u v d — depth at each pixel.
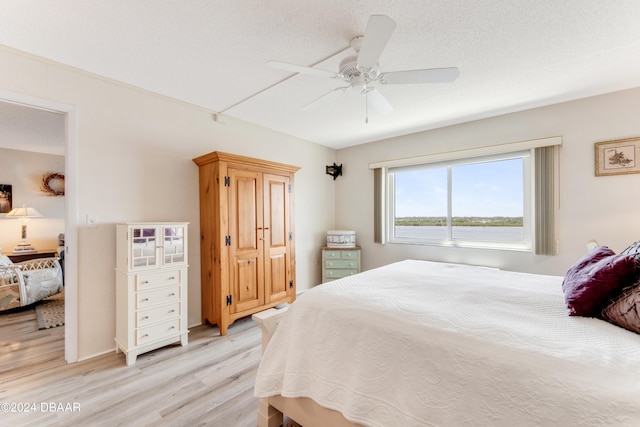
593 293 1.18
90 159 2.28
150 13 1.59
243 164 2.93
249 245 2.98
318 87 2.52
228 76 2.32
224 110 3.06
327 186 4.56
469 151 3.33
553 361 0.88
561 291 1.59
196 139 2.96
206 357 2.28
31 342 2.51
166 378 1.97
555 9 1.55
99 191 2.33
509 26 1.70
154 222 2.48
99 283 2.31
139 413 1.62
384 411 1.10
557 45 1.89
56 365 2.13
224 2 1.51
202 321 2.97
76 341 2.19
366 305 1.37
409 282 1.80
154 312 2.31
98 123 2.32
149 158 2.63
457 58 2.04
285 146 3.89
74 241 2.19
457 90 2.53
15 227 4.69
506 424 0.86
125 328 2.21
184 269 2.50
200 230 2.97
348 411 1.17
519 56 2.01
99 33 1.77
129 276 2.19
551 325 1.12
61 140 4.13
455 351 1.01
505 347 0.97
